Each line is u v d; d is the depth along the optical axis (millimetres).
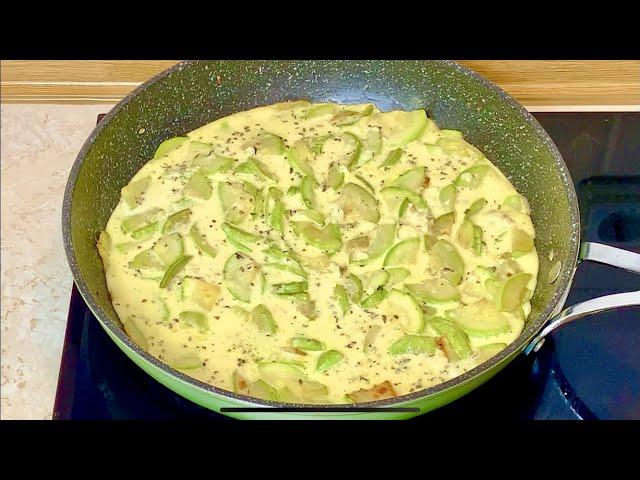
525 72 503
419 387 377
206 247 418
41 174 487
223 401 333
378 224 426
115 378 395
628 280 427
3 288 442
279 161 451
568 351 404
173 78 447
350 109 475
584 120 489
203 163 450
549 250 415
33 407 407
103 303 400
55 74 508
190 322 392
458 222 431
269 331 390
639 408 387
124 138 439
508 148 448
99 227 427
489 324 395
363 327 393
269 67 468
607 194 461
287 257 409
